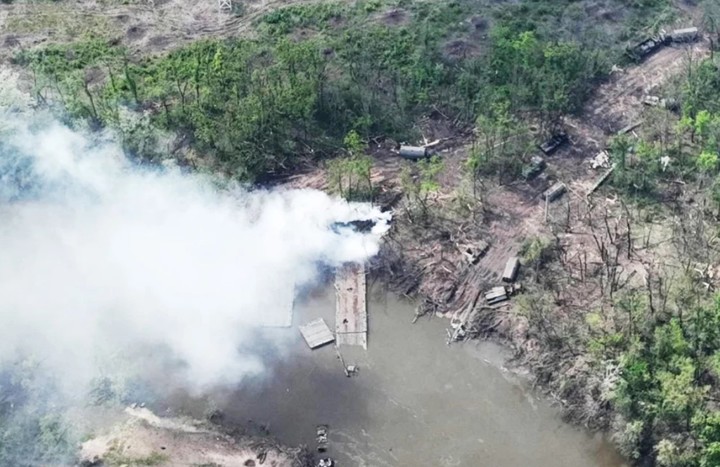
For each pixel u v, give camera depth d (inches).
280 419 2822.3
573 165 3486.7
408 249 3255.4
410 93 3769.7
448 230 3284.9
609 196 3351.4
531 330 2945.4
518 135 3481.8
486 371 2928.2
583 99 3732.8
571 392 2795.3
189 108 3710.6
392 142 3646.7
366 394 2888.8
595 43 3932.1
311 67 3804.1
